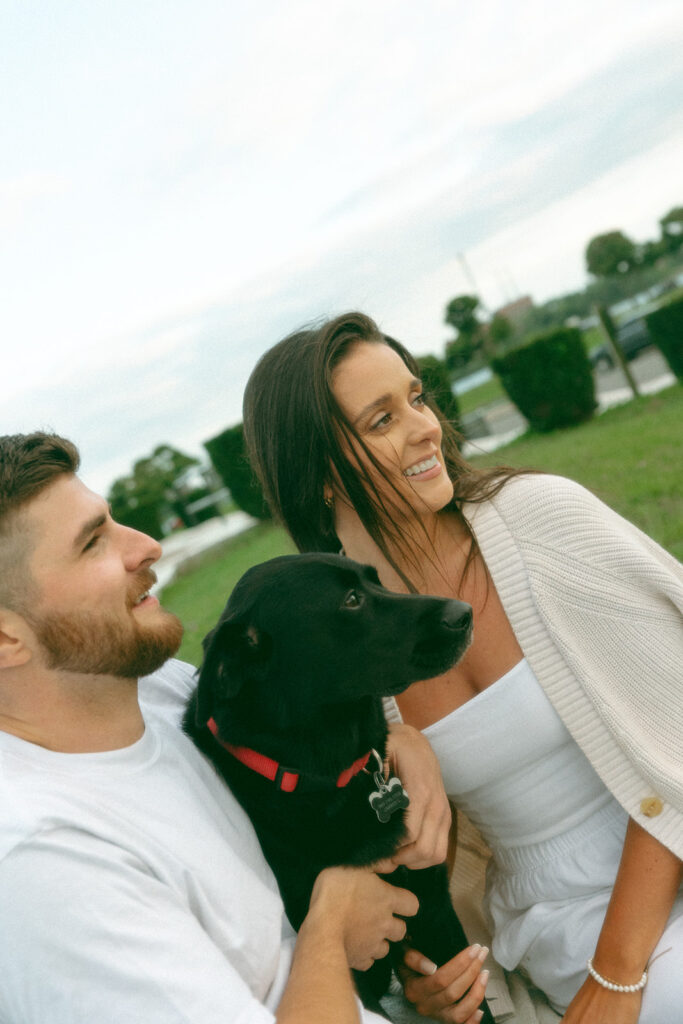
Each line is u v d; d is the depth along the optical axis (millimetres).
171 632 1668
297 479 2316
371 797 1923
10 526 1485
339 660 1991
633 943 1828
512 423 19000
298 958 1574
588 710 2000
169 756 1707
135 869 1412
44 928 1299
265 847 1921
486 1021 2025
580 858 2066
